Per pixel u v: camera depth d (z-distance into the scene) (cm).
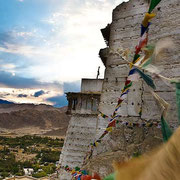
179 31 1166
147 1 1406
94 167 1142
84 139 2633
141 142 1120
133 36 1395
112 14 1568
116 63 1432
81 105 2828
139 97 1223
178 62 1098
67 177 2380
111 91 1397
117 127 1253
